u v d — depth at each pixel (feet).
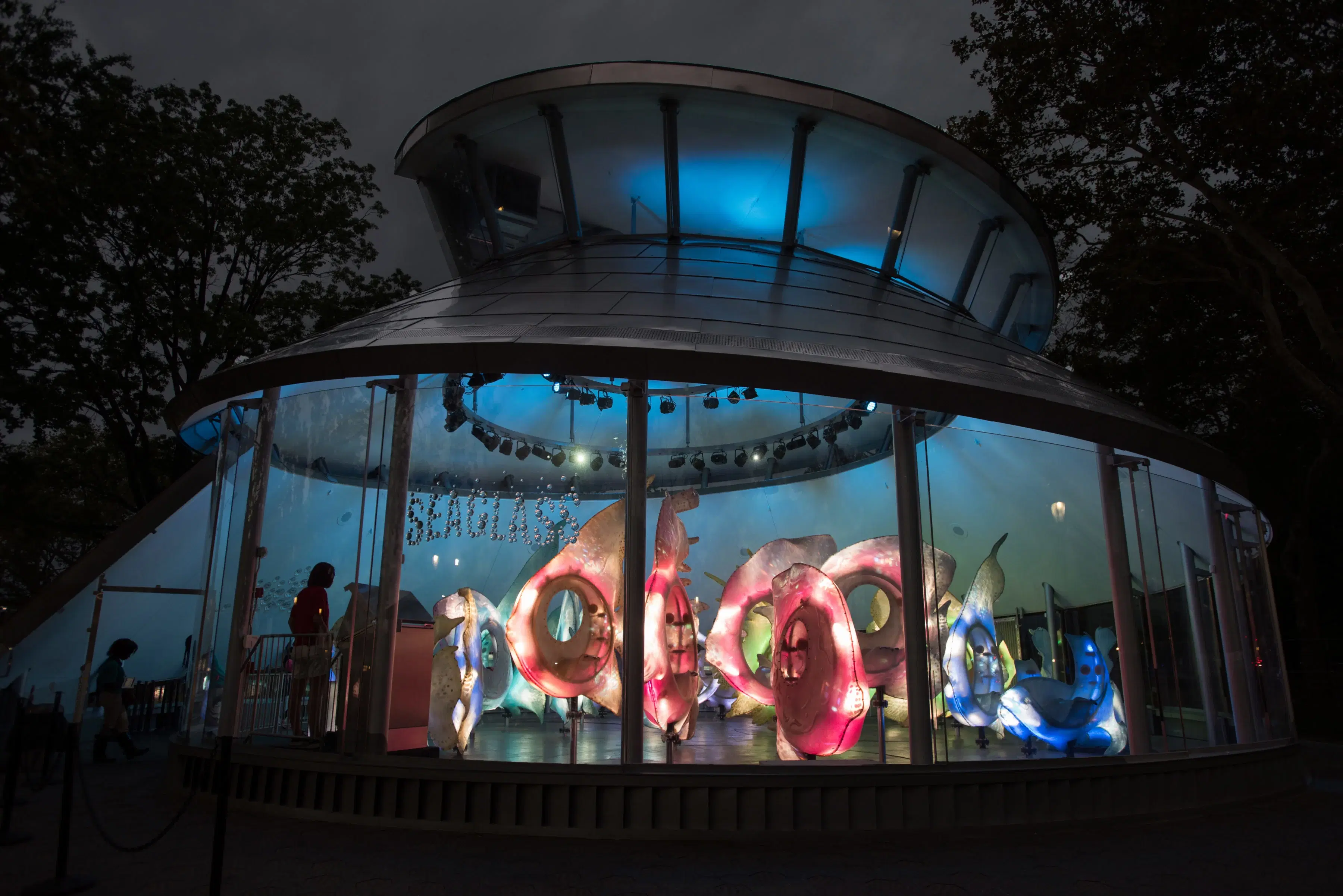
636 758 22.38
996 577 32.01
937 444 34.63
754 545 47.50
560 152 40.29
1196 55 69.41
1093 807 24.27
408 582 43.75
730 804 21.20
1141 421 30.01
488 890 16.37
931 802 22.30
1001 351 33.83
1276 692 36.73
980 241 42.60
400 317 30.50
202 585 29.96
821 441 46.91
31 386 65.82
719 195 40.96
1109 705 29.50
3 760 34.55
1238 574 36.70
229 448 30.66
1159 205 78.13
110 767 35.22
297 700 26.76
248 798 24.77
